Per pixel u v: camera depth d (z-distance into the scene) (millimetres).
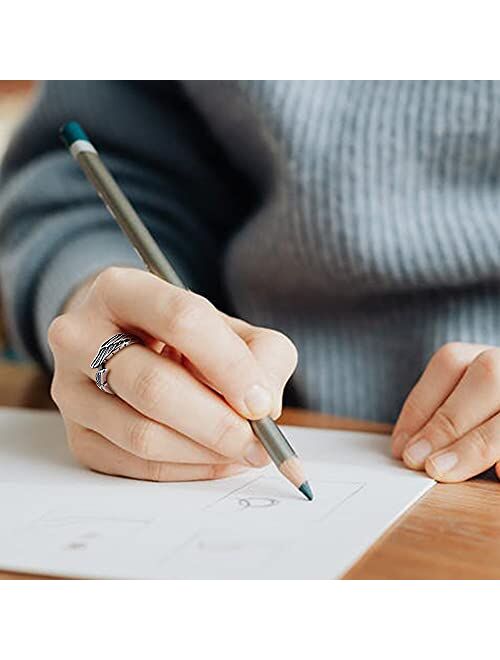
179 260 877
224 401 517
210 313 513
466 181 753
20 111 1240
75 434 570
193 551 425
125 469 541
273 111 785
